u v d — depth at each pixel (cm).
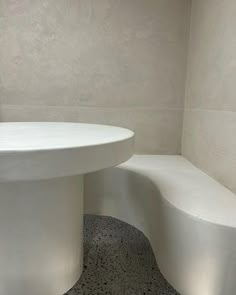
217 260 66
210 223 65
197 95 121
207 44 110
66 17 128
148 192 102
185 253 73
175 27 133
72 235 77
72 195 74
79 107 137
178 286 77
